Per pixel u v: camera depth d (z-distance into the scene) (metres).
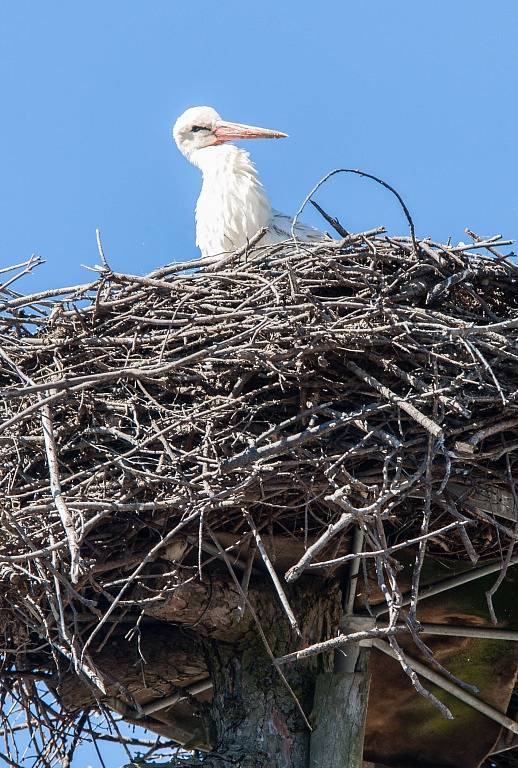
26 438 9.71
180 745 11.94
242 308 9.93
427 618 11.45
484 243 10.14
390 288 9.71
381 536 8.56
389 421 9.60
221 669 10.70
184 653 11.08
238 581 9.92
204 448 9.12
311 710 10.41
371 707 11.94
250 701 10.45
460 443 9.20
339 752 10.15
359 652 10.75
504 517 10.20
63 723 11.13
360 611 10.94
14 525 8.74
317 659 10.65
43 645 10.29
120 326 10.46
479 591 11.33
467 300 10.43
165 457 9.41
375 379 9.38
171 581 10.12
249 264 10.57
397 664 11.66
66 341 10.20
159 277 10.63
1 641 10.77
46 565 8.95
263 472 9.17
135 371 8.87
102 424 9.91
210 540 10.34
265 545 10.46
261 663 10.55
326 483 9.61
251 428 9.73
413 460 9.62
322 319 9.42
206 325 9.94
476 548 10.94
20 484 9.90
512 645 11.66
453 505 9.66
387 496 8.30
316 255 10.23
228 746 10.39
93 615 10.52
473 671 11.77
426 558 11.00
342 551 10.75
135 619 10.94
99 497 9.34
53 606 9.08
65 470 9.92
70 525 8.00
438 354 9.45
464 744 12.16
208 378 9.84
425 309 9.91
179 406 9.82
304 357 9.48
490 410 9.88
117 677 11.05
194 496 8.74
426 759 12.23
